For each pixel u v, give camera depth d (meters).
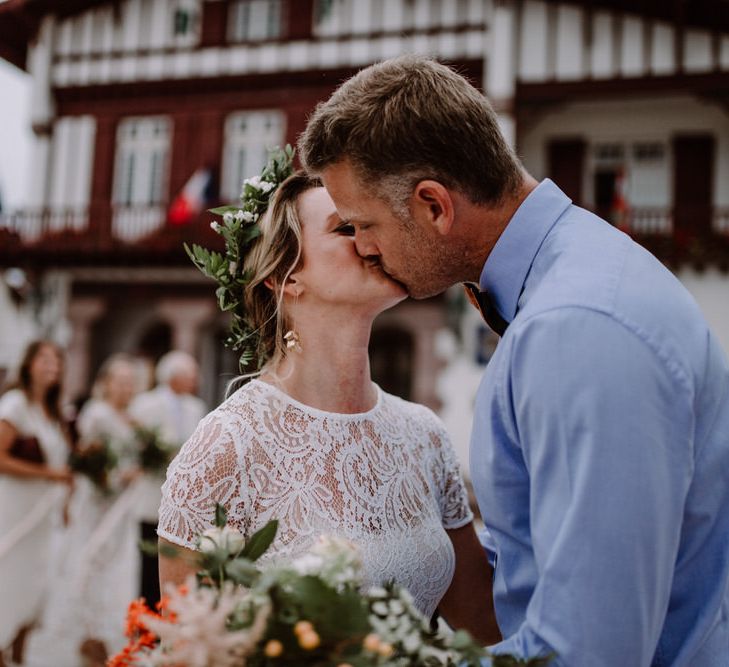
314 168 1.38
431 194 1.29
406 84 1.29
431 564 1.58
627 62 12.19
